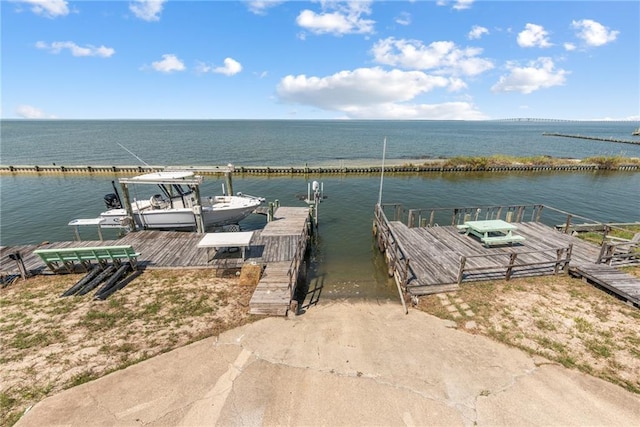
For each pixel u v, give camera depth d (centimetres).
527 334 768
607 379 619
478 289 987
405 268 977
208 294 992
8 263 1170
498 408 553
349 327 830
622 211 2275
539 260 1164
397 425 523
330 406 560
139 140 7938
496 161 4134
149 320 843
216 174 3716
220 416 540
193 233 1491
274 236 1436
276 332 795
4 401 572
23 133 10506
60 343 740
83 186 2956
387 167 3806
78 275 1101
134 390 596
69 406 561
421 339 763
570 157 5184
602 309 861
